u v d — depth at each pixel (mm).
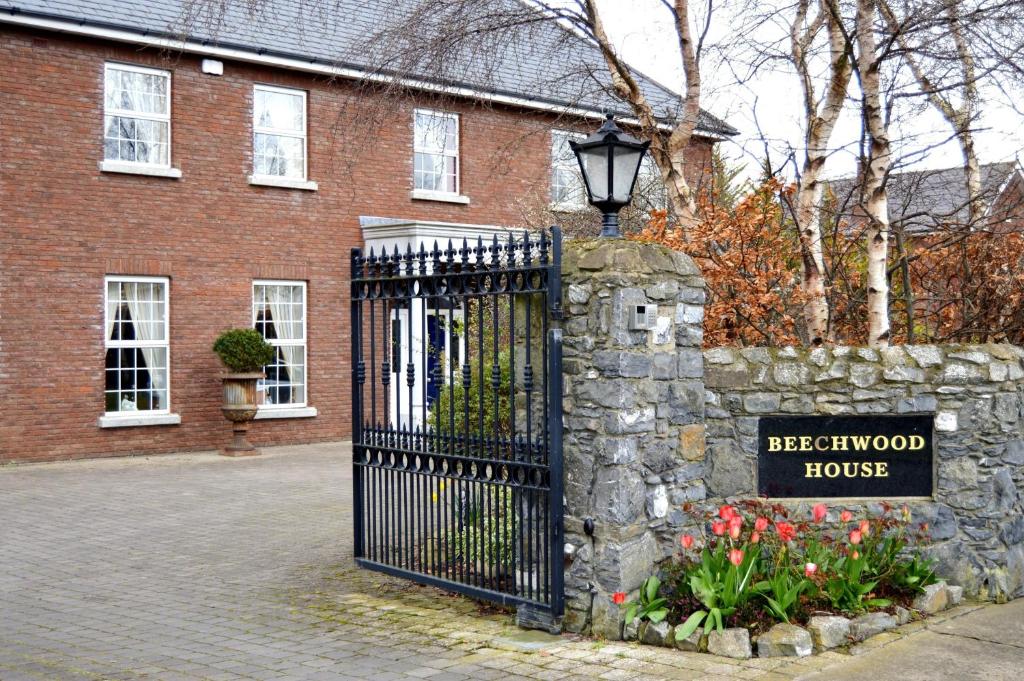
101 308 15617
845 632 6000
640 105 9078
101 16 15367
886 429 7047
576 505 6359
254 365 16125
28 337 14969
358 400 7656
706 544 6570
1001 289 9133
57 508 11344
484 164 19375
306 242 17703
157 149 16312
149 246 16062
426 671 5613
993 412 7184
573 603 6352
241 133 16984
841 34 8953
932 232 9836
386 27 9367
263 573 8141
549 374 6512
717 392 6949
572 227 12609
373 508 7613
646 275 6316
